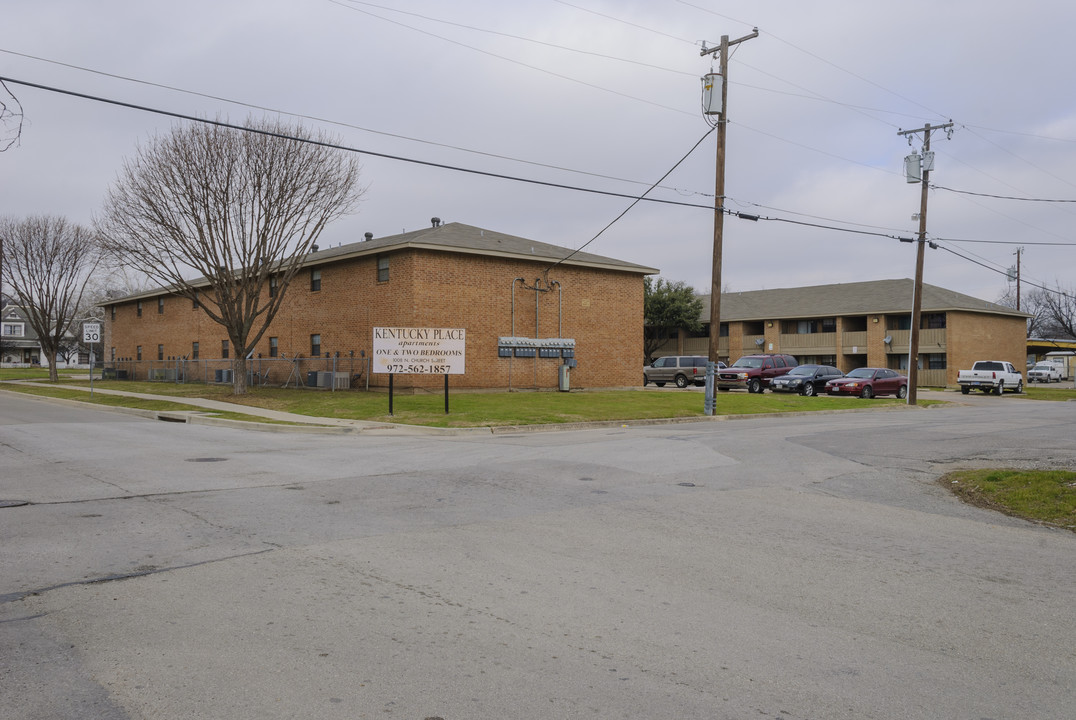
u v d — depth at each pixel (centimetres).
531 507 897
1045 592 586
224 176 2611
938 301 4875
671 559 671
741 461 1316
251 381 3653
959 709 388
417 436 1802
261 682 412
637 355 3528
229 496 954
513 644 468
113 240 2761
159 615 514
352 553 678
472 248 2933
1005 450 1479
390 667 432
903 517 872
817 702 394
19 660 439
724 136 2422
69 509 866
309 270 3388
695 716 377
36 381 4316
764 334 5488
